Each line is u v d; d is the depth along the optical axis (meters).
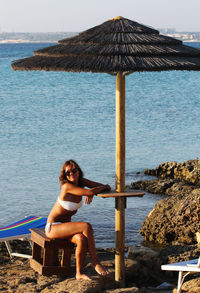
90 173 15.01
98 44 5.94
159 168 14.78
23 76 58.81
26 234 7.26
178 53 5.90
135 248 7.45
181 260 7.07
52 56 6.11
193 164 14.40
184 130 23.95
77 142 20.25
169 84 54.03
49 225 6.21
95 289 5.82
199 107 34.72
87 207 11.54
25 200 12.20
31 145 19.52
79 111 31.12
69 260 6.50
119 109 5.91
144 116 29.55
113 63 5.54
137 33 6.12
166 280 6.66
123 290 5.79
